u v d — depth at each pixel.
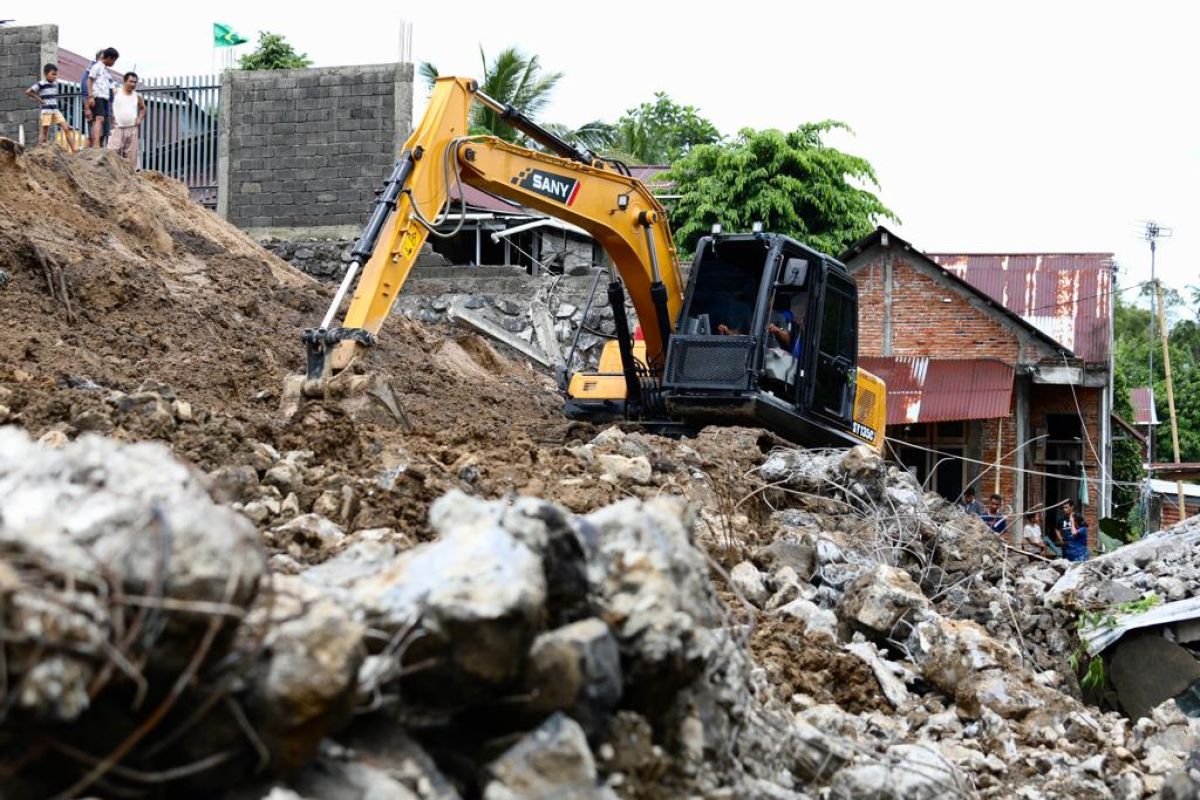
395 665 4.62
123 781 4.20
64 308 14.41
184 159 26.27
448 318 23.84
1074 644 11.70
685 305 15.52
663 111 50.09
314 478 9.34
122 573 3.98
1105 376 29.41
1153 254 40.91
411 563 4.96
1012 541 21.86
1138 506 31.06
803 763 6.75
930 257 33.03
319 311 18.09
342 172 25.47
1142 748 9.20
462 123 14.62
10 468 4.48
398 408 12.45
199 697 4.22
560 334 23.91
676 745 5.58
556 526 5.24
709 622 5.97
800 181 34.91
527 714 4.95
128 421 9.76
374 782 4.45
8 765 3.90
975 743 8.66
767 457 13.72
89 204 17.41
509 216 26.77
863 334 29.97
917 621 9.83
